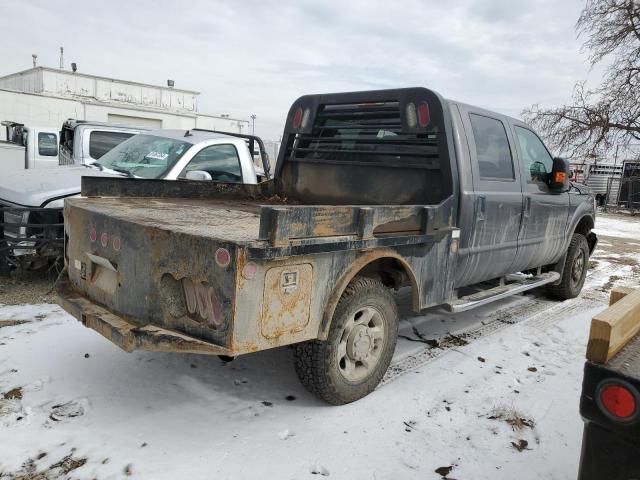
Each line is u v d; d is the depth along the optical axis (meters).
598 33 20.39
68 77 26.52
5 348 4.09
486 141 4.69
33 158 13.18
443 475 2.78
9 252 5.68
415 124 4.35
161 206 4.20
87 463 2.73
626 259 10.41
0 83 31.12
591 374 1.80
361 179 4.86
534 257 5.52
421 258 3.86
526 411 3.50
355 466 2.81
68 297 3.51
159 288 2.91
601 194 27.58
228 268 2.59
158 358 4.05
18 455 2.77
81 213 3.52
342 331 3.28
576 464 2.94
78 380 3.62
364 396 3.58
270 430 3.12
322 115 5.20
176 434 3.03
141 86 28.62
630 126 20.31
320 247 2.93
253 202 5.35
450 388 3.80
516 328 5.27
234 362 4.07
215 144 7.05
